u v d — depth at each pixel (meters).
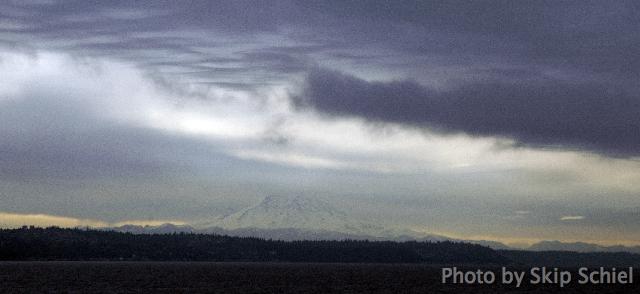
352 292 185.75
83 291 174.38
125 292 173.25
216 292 177.75
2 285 193.38
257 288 197.00
